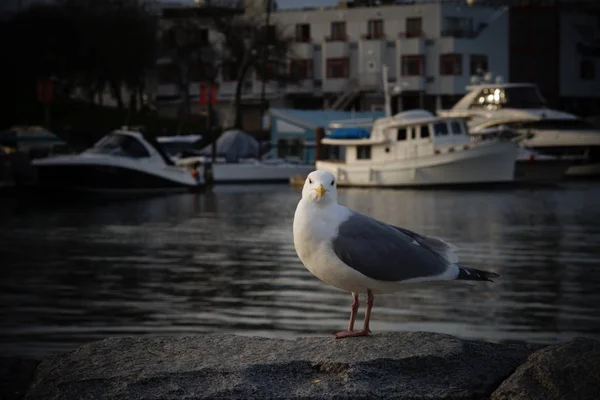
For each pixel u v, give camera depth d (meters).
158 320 18.19
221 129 90.06
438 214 44.12
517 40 99.50
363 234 7.65
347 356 7.46
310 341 7.89
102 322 18.05
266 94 99.19
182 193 58.00
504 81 97.12
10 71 86.44
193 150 71.12
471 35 96.62
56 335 16.80
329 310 18.89
